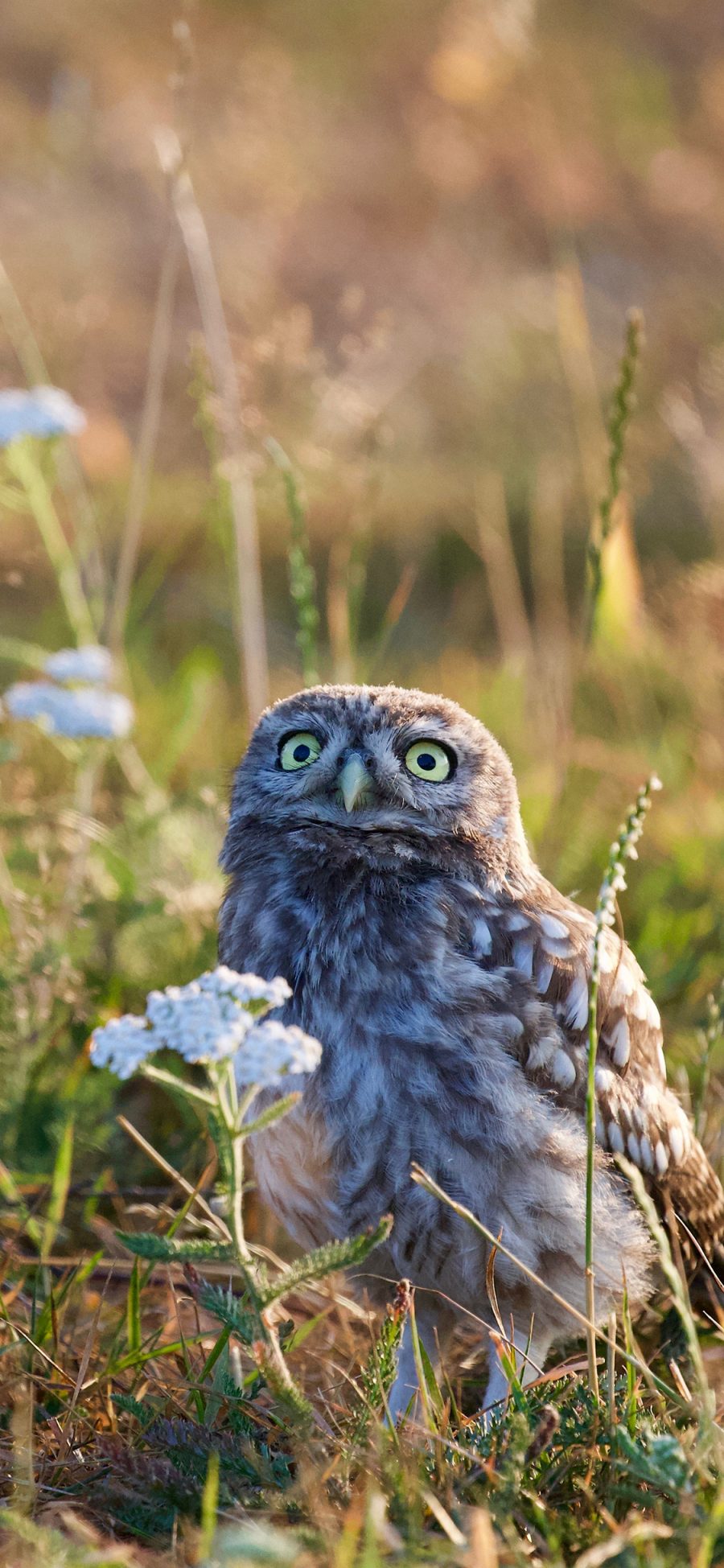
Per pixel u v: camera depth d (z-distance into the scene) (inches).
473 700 372.8
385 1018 178.9
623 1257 190.5
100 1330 193.0
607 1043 193.9
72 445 317.4
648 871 296.4
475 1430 161.5
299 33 847.1
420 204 687.7
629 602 335.0
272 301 422.0
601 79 800.3
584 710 348.2
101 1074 229.0
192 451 538.9
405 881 189.6
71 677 247.6
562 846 290.7
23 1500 145.9
